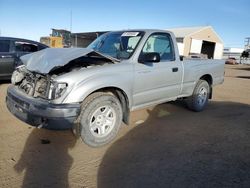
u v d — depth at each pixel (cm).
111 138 417
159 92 496
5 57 810
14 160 349
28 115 371
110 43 507
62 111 349
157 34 492
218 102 756
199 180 313
